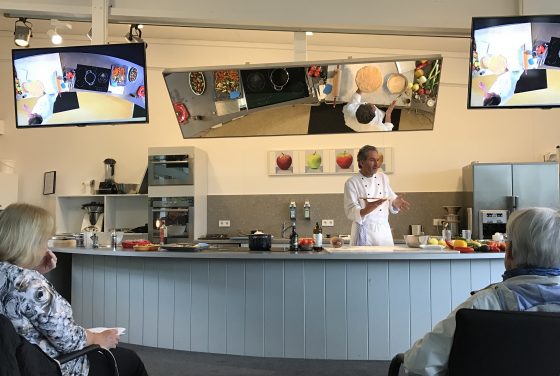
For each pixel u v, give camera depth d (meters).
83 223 6.22
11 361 1.35
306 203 6.14
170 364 3.36
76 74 3.54
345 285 3.35
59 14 3.97
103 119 3.59
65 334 1.68
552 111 6.08
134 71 3.49
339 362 3.37
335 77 3.61
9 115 6.53
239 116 4.05
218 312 3.52
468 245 3.38
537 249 1.34
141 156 6.42
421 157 6.18
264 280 3.44
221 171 6.37
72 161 6.49
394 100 3.75
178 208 5.76
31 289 1.62
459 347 1.23
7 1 3.87
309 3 3.82
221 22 3.91
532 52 3.17
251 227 6.29
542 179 5.45
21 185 6.50
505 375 1.20
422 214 6.12
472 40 3.21
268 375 3.13
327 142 6.27
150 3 3.85
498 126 6.14
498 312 1.19
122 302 3.83
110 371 1.91
